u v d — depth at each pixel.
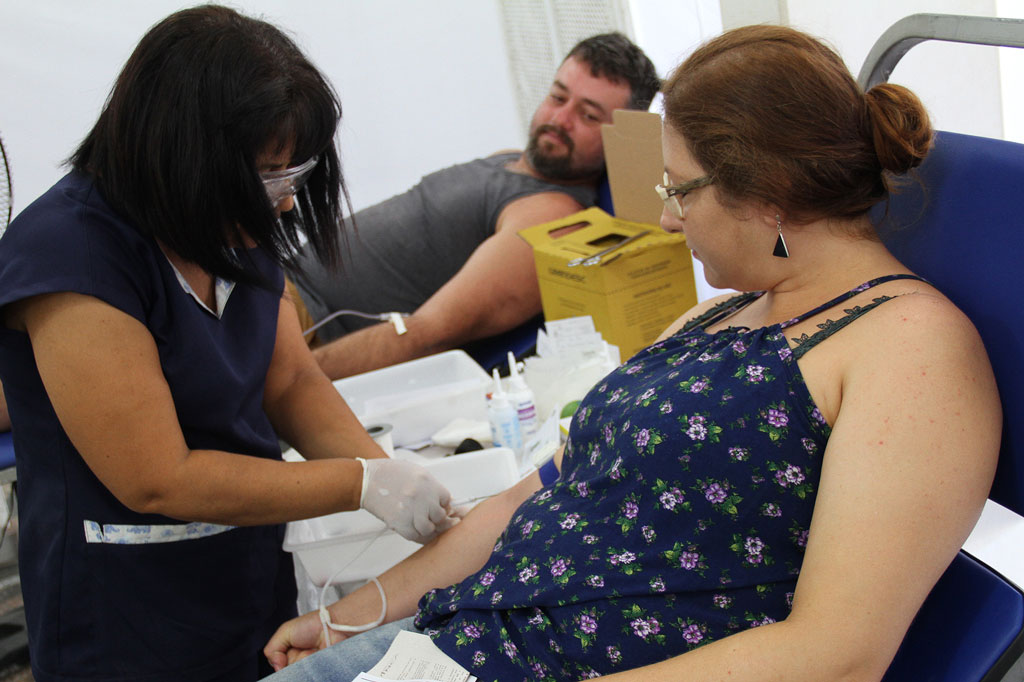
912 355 0.87
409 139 2.62
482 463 1.65
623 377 1.13
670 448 0.97
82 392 1.08
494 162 2.71
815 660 0.81
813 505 0.92
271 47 1.10
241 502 1.21
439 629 1.13
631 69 2.58
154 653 1.34
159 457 1.14
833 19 2.01
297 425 1.57
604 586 0.99
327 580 1.53
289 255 1.21
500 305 2.81
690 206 1.01
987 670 0.88
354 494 1.31
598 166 2.75
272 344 1.40
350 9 2.46
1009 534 1.81
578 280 2.27
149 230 1.12
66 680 1.35
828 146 0.91
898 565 0.81
